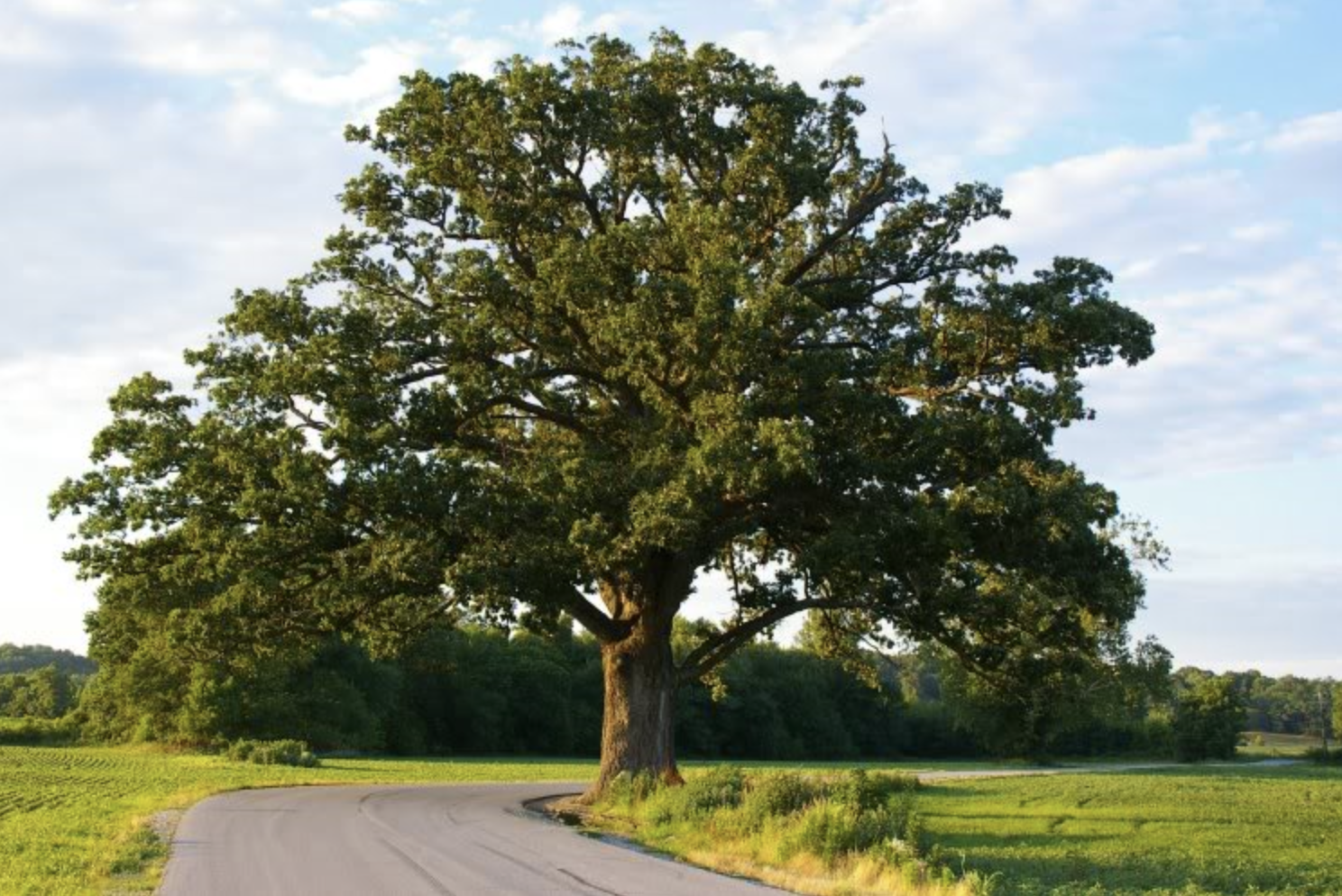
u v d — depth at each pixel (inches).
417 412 1121.4
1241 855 915.4
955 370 1157.7
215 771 2015.3
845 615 1396.4
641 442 1068.5
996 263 1229.7
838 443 1072.2
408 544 1043.3
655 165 1270.9
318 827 851.4
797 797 821.2
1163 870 790.5
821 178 1202.0
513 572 1019.3
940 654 1457.9
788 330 1096.2
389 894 519.2
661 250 1112.2
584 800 1195.3
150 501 1069.1
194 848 695.7
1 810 1027.3
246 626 1118.4
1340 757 4532.5
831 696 4960.6
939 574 1106.1
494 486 1078.4
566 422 1238.9
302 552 1093.1
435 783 1708.9
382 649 1251.2
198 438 1059.9
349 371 1096.8
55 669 5890.8
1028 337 1099.9
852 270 1269.7
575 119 1181.7
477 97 1168.2
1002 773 2659.9
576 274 1052.5
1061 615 1147.3
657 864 671.1
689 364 1023.0
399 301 1213.7
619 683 1222.9
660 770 1200.2
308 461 1032.2
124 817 917.2
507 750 4375.0
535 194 1197.7
